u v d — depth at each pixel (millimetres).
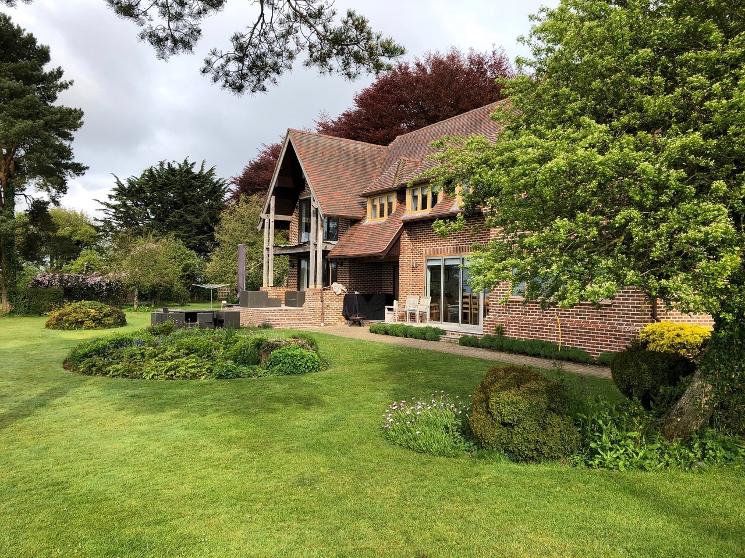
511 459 6012
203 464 5930
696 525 4430
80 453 6344
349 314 22656
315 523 4504
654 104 5043
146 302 39031
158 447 6539
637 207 4867
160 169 53281
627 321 12148
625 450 5867
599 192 4988
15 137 25922
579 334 13047
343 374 11141
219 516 4648
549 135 5656
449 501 4906
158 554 4031
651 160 4723
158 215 52000
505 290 15266
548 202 5227
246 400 8945
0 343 16750
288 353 11656
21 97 27266
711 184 4754
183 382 10523
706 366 6109
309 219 26812
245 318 21422
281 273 32031
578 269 4836
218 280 35969
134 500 4992
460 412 7234
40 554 4043
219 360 11500
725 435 6180
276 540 4227
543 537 4242
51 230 32125
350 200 23844
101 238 50656
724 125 4613
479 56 33531
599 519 4531
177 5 8391
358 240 22422
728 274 4188
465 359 12797
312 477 5520
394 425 6914
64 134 29078
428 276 19500
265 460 6043
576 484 5254
